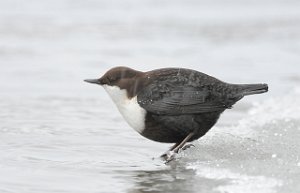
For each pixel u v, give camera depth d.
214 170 9.57
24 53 22.59
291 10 33.16
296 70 19.75
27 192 8.66
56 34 26.47
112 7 33.75
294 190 8.34
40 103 15.48
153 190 8.77
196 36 26.42
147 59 21.52
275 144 11.04
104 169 9.93
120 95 10.71
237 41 25.25
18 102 15.57
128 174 9.63
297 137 11.54
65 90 17.17
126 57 21.92
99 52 22.88
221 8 34.06
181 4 35.16
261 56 22.20
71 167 10.01
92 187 8.93
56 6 33.47
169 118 10.48
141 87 10.64
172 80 10.58
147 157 10.75
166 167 10.02
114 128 12.95
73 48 23.64
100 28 28.00
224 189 8.58
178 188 8.83
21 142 11.62
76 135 12.28
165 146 11.52
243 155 10.46
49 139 11.90
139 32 27.23
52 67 20.31
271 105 14.99
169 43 24.75
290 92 16.55
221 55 22.38
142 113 10.55
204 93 10.55
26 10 32.06
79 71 19.75
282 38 25.73
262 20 30.20
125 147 11.42
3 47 23.66
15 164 10.14
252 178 8.99
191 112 10.50
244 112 14.53
